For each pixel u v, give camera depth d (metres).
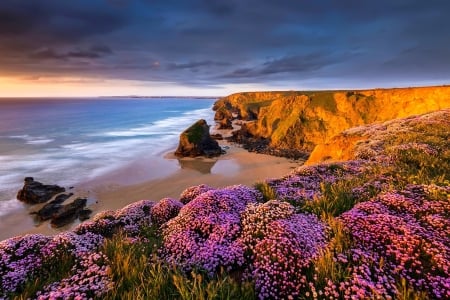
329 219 6.84
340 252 5.54
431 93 70.38
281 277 5.07
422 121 22.64
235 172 53.50
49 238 7.27
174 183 46.09
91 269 5.51
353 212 7.07
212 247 6.13
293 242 5.77
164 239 7.12
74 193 41.03
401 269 4.91
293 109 89.81
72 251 6.55
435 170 11.01
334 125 81.75
